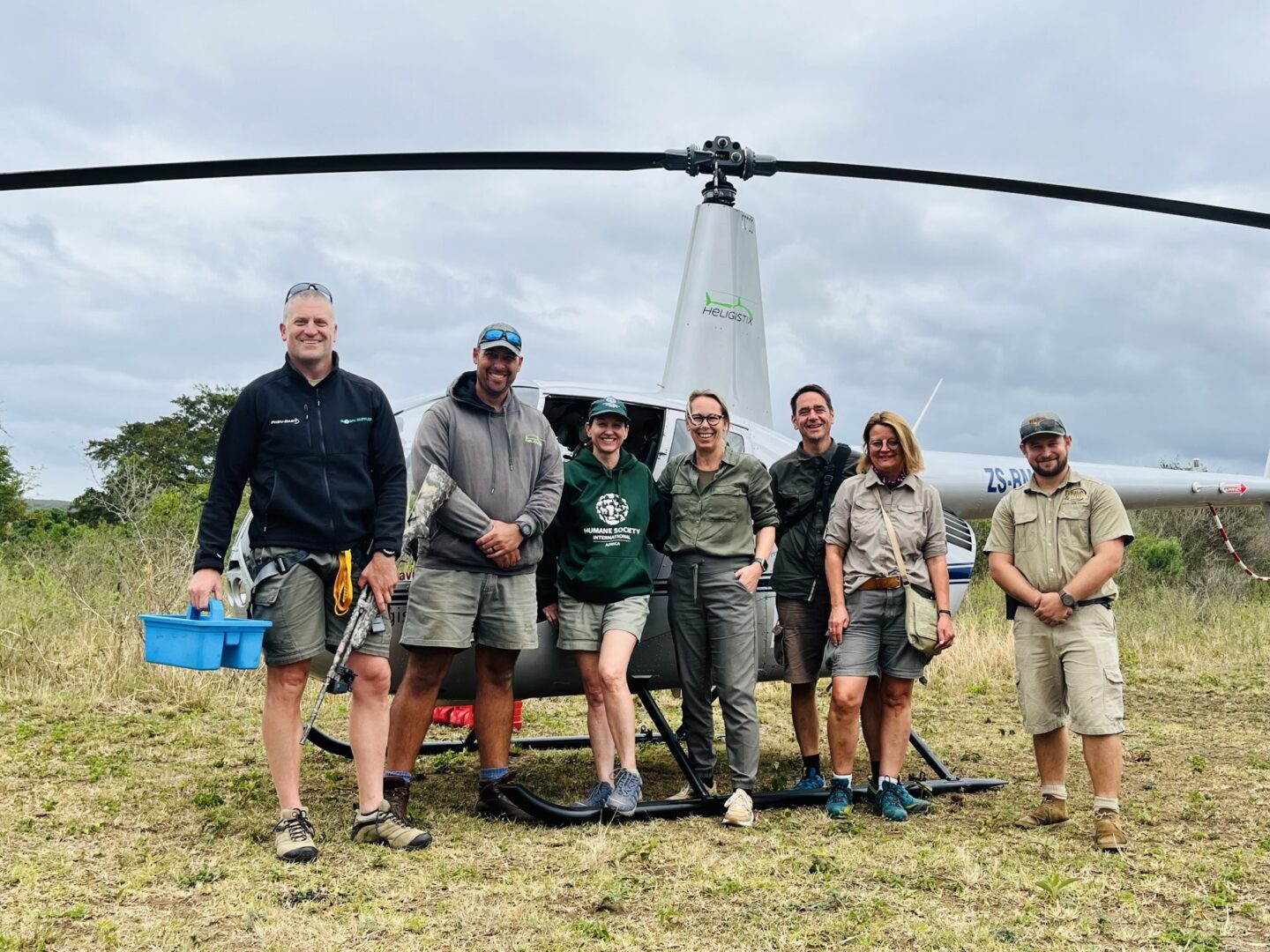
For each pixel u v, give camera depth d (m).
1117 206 6.38
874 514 4.62
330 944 2.92
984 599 14.05
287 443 3.70
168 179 4.80
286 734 3.76
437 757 5.80
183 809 4.37
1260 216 6.32
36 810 4.28
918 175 6.33
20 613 8.09
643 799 5.02
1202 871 3.76
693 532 4.57
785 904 3.31
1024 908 3.33
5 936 2.91
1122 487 6.61
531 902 3.30
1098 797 4.14
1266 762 5.78
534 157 5.66
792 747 6.36
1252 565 17.53
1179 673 9.62
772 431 5.77
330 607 3.80
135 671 7.39
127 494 9.48
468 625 4.19
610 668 4.32
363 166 5.16
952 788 5.10
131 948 2.86
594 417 4.46
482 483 4.20
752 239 6.51
